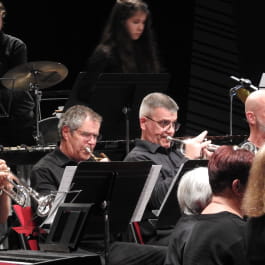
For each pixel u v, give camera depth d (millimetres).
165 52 32312
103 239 17469
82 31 32188
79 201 15805
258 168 11094
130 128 21766
